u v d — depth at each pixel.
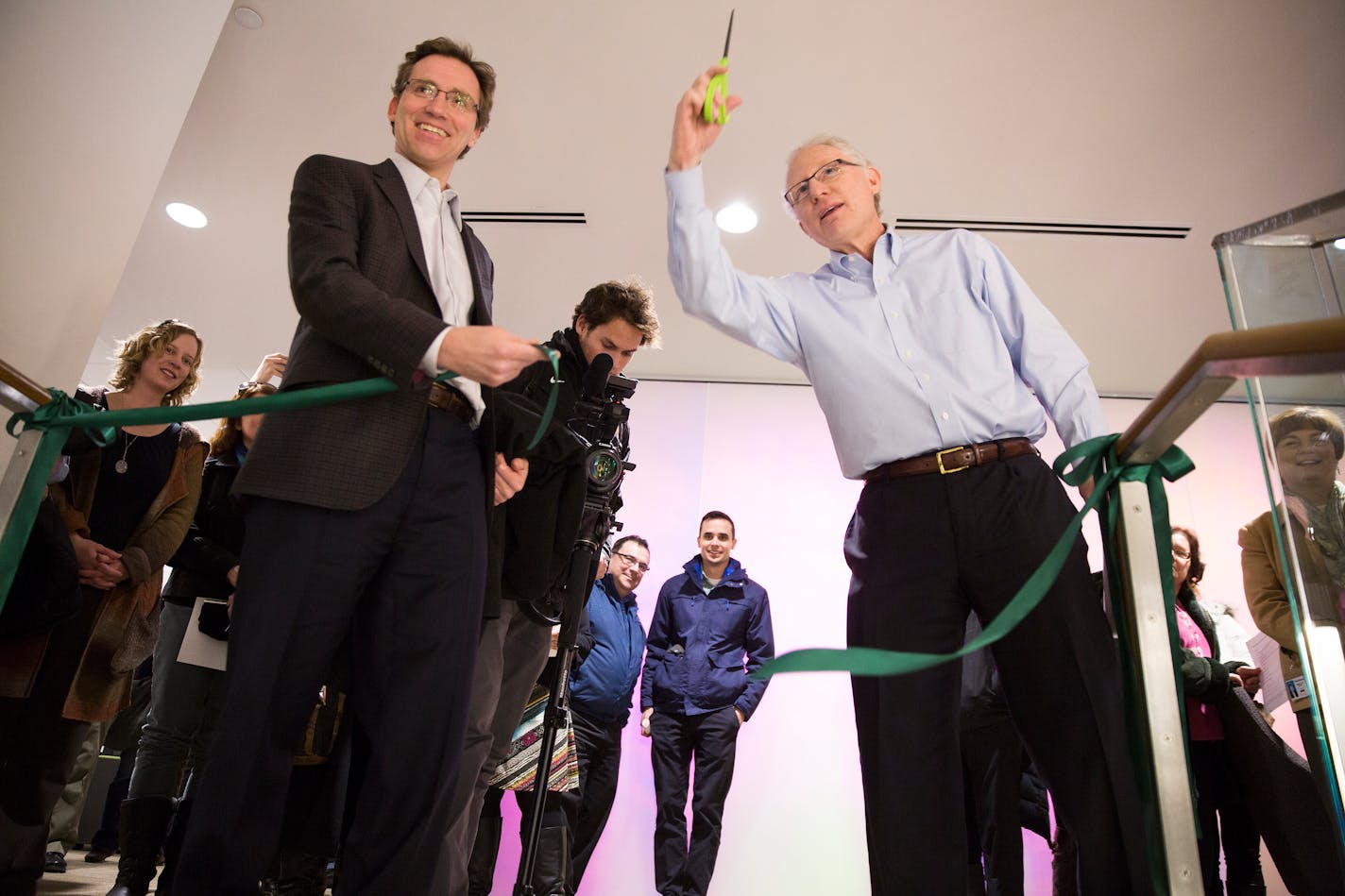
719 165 3.54
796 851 4.21
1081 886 1.14
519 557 1.60
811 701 4.47
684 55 3.06
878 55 3.01
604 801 3.48
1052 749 1.19
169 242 4.19
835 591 4.68
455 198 1.42
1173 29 2.88
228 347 5.08
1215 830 2.45
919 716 1.23
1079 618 1.20
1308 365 0.74
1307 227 1.06
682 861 3.53
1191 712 2.48
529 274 4.30
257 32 3.08
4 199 1.93
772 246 3.98
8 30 2.00
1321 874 2.16
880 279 1.50
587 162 3.58
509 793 4.22
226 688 1.02
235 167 3.72
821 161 1.59
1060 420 1.40
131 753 3.24
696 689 3.79
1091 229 3.75
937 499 1.31
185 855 0.95
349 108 3.38
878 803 1.22
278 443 1.10
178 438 2.21
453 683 1.12
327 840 1.88
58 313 1.99
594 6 2.91
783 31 2.95
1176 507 4.63
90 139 2.09
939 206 3.69
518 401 1.60
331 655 1.07
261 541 1.08
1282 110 3.15
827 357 1.46
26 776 1.70
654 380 5.12
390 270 1.22
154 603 2.01
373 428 1.12
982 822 2.61
